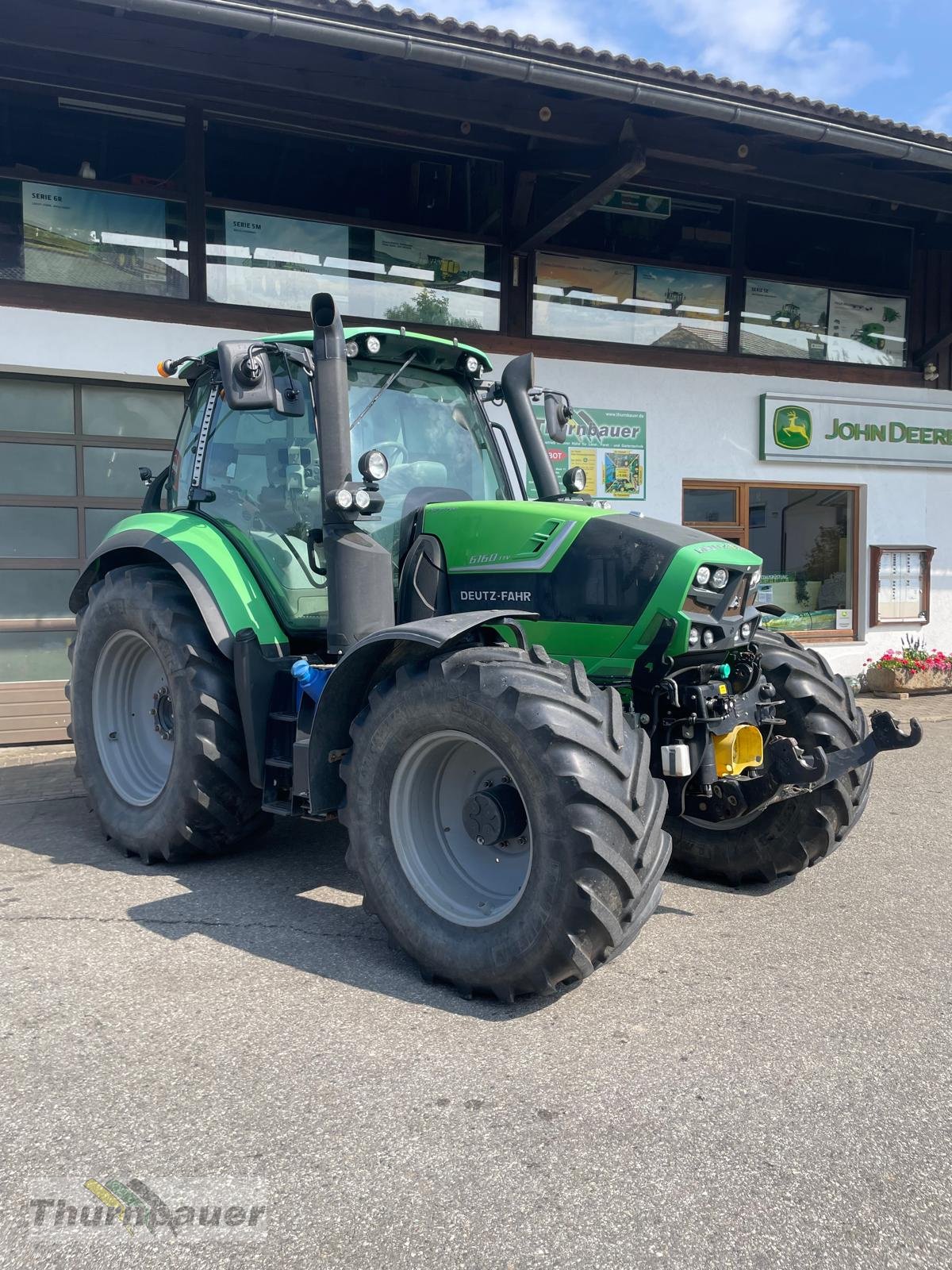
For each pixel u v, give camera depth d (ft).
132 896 11.82
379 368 12.62
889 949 10.46
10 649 22.40
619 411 28.07
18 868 13.03
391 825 9.63
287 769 11.55
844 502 31.83
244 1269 5.46
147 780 13.94
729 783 11.03
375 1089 7.35
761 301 30.40
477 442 13.30
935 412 32.07
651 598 10.16
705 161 25.21
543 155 25.53
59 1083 7.41
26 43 19.17
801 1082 7.55
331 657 11.93
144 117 22.57
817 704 11.84
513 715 8.56
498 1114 7.02
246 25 18.44
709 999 9.10
